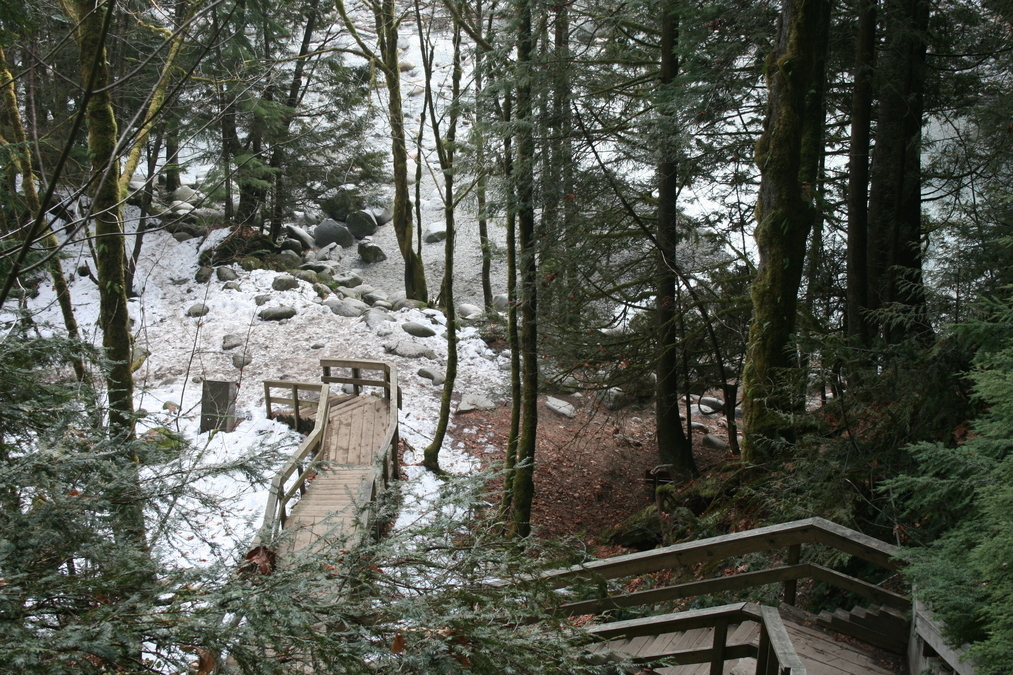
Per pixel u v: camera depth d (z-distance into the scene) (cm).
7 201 739
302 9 1795
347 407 1377
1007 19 1048
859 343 723
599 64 1073
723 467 1038
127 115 1164
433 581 242
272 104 1463
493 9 1162
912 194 1057
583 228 1073
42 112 1200
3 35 425
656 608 682
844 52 1095
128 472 235
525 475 995
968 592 352
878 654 472
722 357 1253
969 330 452
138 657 180
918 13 1043
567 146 1006
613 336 1212
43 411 257
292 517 908
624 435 1417
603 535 1085
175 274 1869
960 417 613
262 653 186
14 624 173
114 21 1048
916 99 1048
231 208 2094
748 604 479
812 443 743
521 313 1072
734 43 905
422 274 2119
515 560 260
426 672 195
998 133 1054
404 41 3344
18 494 220
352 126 1888
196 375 1493
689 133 955
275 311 1723
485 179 1120
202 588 202
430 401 1489
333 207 2400
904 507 593
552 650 229
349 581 228
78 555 208
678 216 1227
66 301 776
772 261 882
